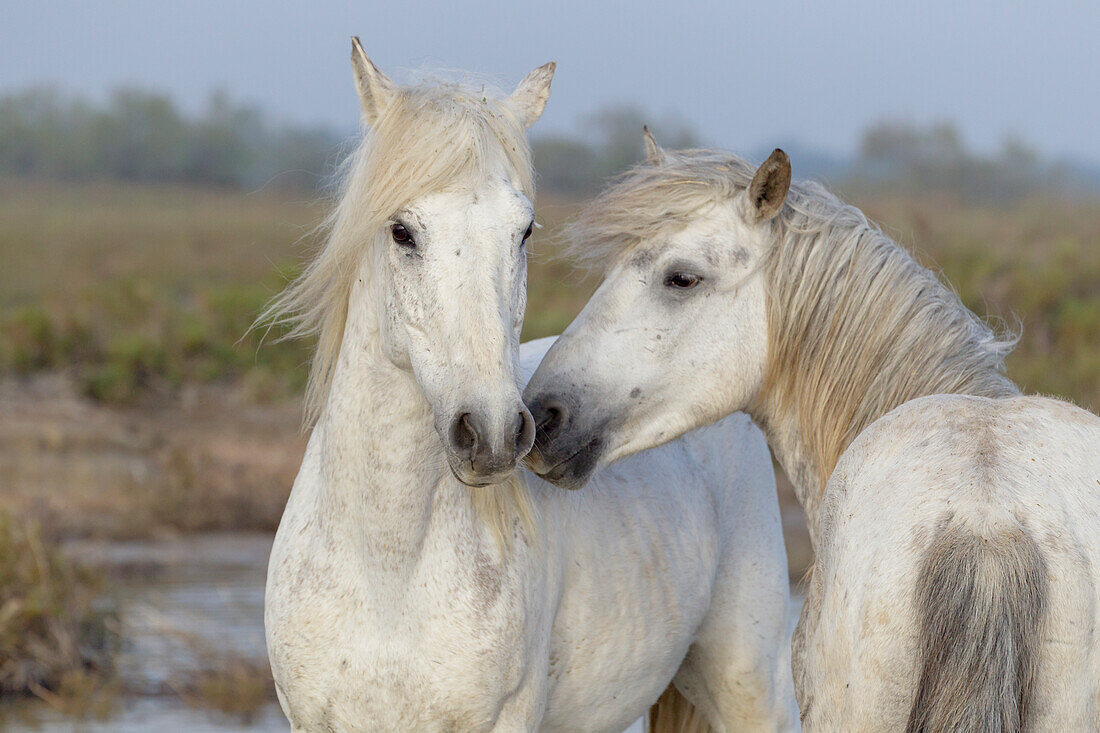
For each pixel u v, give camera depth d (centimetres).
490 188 509
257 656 1230
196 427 2266
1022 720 437
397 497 530
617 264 644
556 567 594
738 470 738
